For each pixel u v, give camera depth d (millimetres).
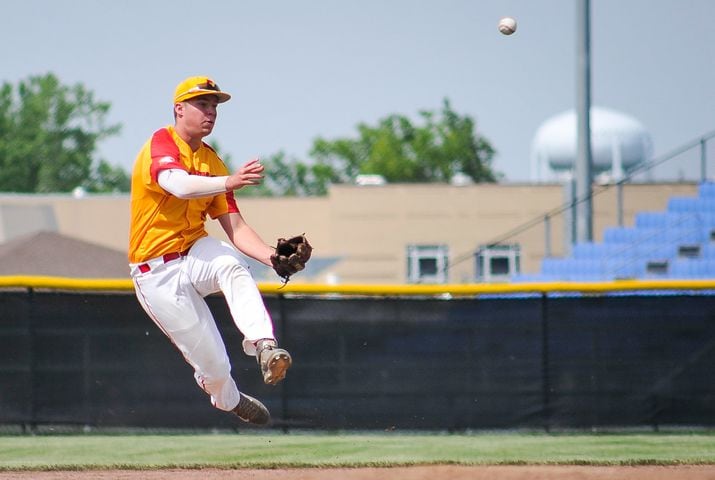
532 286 41062
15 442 37125
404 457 32719
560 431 40062
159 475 29172
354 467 30359
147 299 21578
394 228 128750
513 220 127438
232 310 20953
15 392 39500
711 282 41281
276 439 38125
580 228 69875
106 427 39594
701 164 71875
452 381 40219
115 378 39750
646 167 70688
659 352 40344
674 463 30844
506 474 28484
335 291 40812
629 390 40281
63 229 137250
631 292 42844
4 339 39625
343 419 39969
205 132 21344
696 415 40125
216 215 22250
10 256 66625
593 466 30359
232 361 39906
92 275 66188
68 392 39594
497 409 40156
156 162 20750
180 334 21641
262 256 21781
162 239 21312
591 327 40438
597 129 139875
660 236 69812
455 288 41250
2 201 134250
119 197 138375
